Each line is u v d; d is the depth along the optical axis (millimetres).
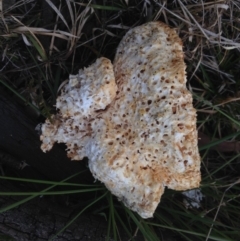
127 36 382
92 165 370
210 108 478
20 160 427
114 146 364
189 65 456
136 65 371
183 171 363
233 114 477
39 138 411
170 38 376
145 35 375
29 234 379
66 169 434
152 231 416
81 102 357
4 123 403
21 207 386
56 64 424
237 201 477
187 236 449
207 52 464
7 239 368
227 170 517
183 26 432
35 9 420
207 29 437
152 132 360
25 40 402
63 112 365
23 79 431
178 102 355
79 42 425
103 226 418
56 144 420
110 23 429
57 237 389
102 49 432
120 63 379
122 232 424
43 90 439
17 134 408
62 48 428
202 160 483
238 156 482
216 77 486
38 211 394
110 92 357
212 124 499
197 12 430
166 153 360
